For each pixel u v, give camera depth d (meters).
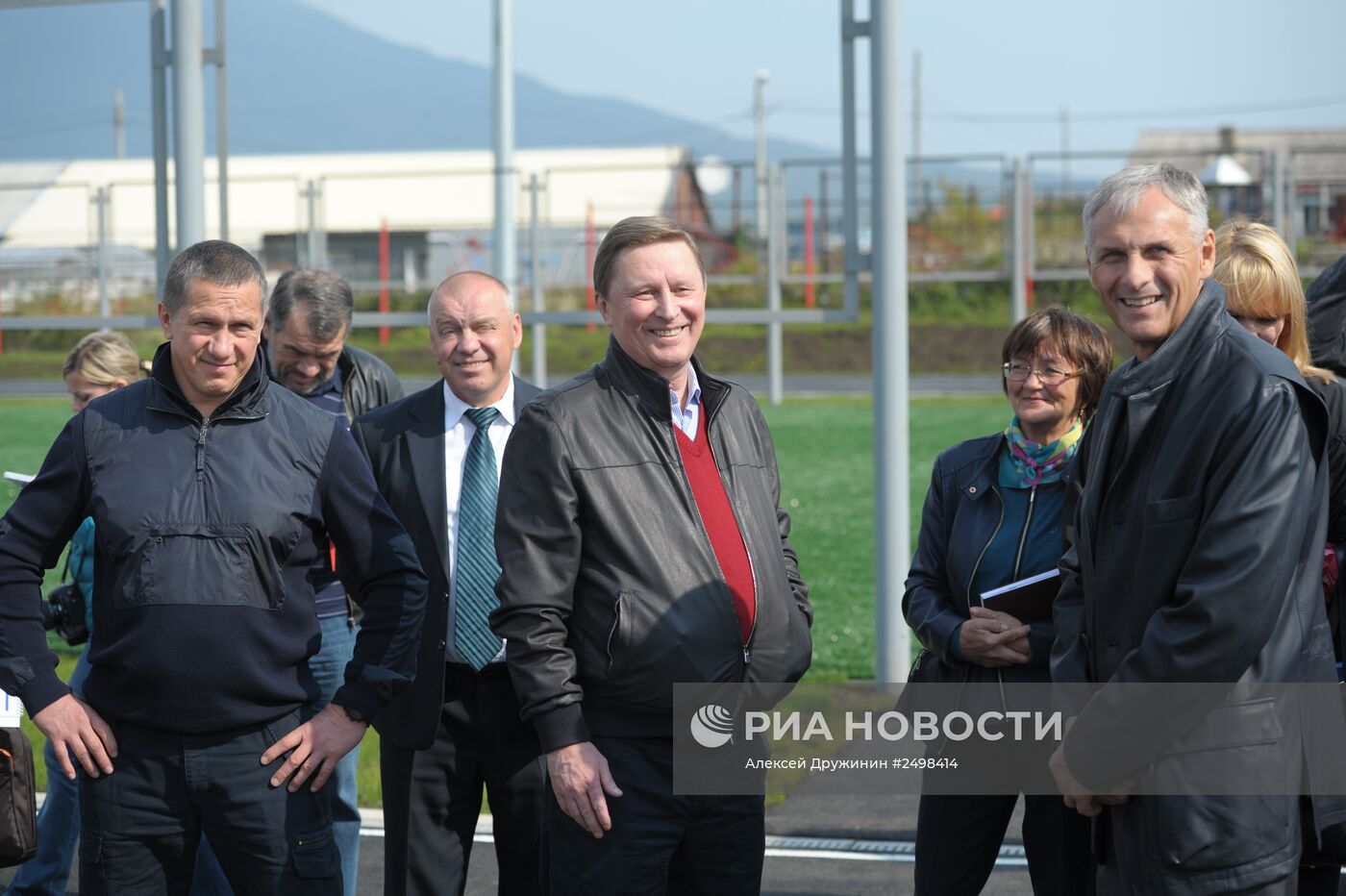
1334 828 3.60
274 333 5.26
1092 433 3.62
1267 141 58.84
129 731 3.56
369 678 3.73
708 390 3.83
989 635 4.12
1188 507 3.23
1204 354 3.30
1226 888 3.19
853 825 6.25
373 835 6.33
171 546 3.52
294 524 3.63
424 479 4.55
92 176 28.59
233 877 3.66
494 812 4.54
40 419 24.75
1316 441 3.30
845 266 7.96
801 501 16.44
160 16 8.57
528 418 3.65
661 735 3.61
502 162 18.45
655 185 31.09
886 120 7.75
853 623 10.48
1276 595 3.10
